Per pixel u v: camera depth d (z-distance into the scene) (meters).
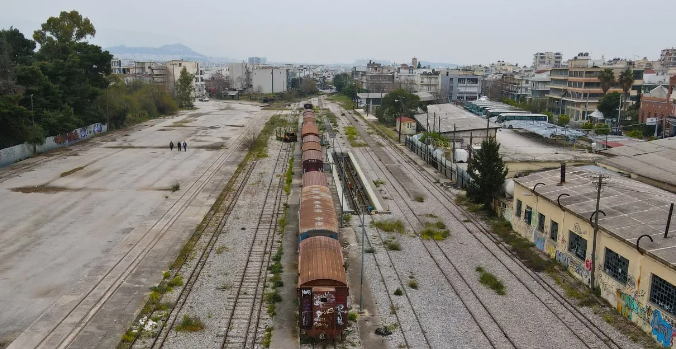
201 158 62.00
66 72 74.00
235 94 177.62
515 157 44.19
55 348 19.77
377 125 99.12
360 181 51.50
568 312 23.20
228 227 35.44
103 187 46.47
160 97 118.56
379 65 189.50
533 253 30.39
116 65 171.25
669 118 70.62
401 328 21.78
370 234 34.38
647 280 21.17
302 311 20.62
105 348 19.86
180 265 28.38
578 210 27.19
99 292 24.88
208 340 20.53
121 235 33.44
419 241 33.09
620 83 85.31
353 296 24.89
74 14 88.25
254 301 24.06
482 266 28.84
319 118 107.69
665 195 29.97
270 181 50.09
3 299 23.98
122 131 86.38
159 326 21.67
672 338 19.59
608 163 41.16
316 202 31.00
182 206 40.59
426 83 152.38
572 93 102.19
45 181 48.44
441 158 55.44
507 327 21.78
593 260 25.11
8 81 58.34
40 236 32.97
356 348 20.25
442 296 24.92
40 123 65.94
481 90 157.25
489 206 39.16
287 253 30.45
